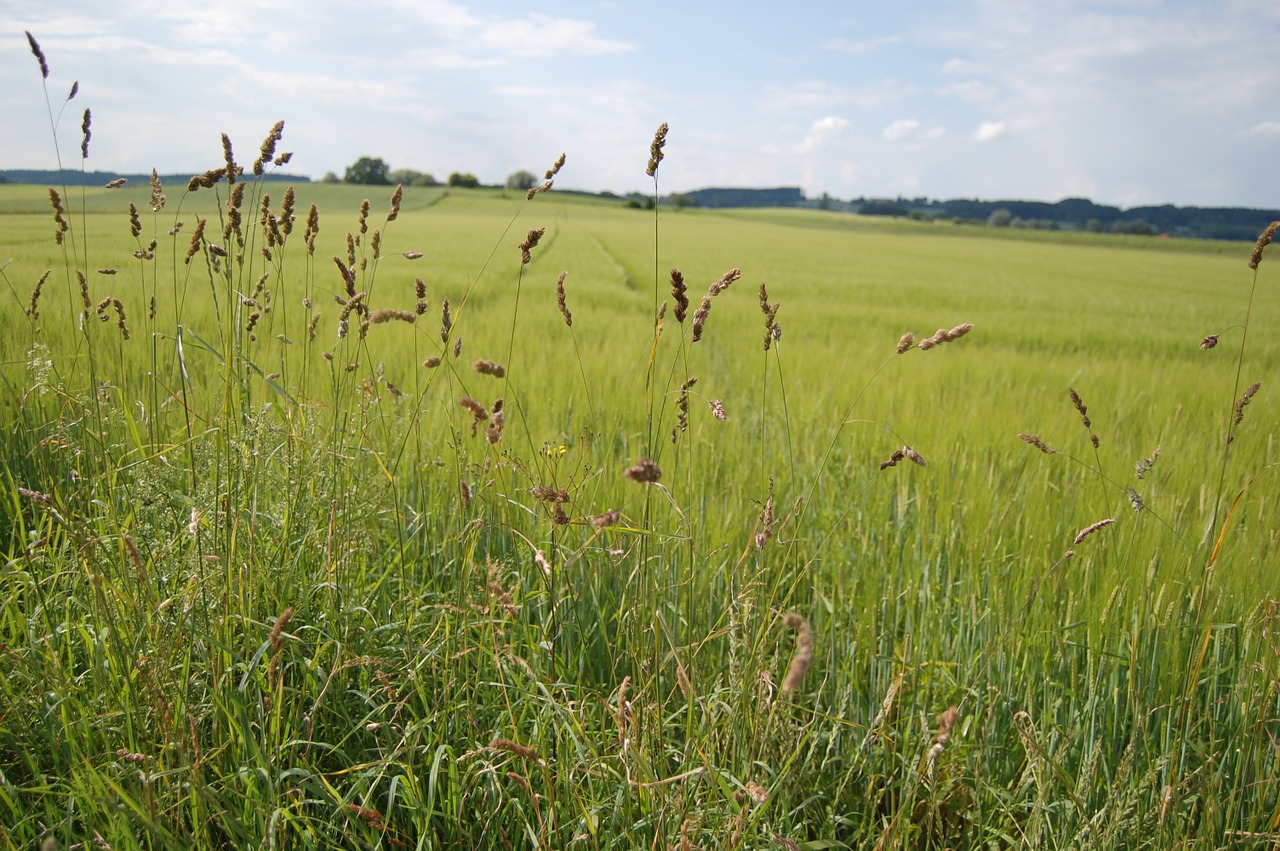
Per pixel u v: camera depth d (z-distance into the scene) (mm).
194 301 9281
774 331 2498
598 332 10680
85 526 2574
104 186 3104
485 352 7418
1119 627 2934
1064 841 2264
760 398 6797
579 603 2854
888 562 3613
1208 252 86500
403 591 2816
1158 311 21438
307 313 3256
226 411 2596
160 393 3809
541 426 4883
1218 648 2797
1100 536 3467
